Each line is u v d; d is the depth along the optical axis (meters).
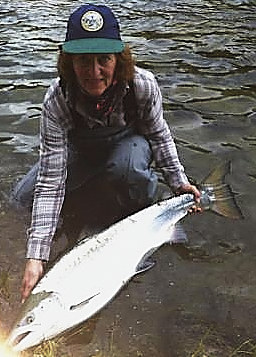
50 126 1.88
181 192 2.04
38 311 1.52
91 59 1.71
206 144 2.73
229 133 2.83
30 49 3.86
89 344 1.66
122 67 1.80
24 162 2.54
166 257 2.02
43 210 1.83
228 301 1.84
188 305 1.82
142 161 2.10
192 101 3.17
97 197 2.20
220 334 1.71
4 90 3.23
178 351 1.65
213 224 2.19
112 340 1.68
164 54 3.86
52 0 5.12
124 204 2.17
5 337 1.65
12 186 2.37
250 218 2.22
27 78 3.39
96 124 1.99
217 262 2.01
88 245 1.71
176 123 2.92
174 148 2.10
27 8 4.86
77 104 1.87
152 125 2.05
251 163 2.57
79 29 1.70
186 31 4.36
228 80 3.46
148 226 1.85
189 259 2.01
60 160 1.88
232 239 2.12
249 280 1.93
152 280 1.92
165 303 1.83
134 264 1.75
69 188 2.16
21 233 2.11
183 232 2.01
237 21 4.64
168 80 3.44
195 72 3.57
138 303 1.82
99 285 1.64
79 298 1.59
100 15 1.71
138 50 3.91
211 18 4.71
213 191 2.06
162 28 4.41
